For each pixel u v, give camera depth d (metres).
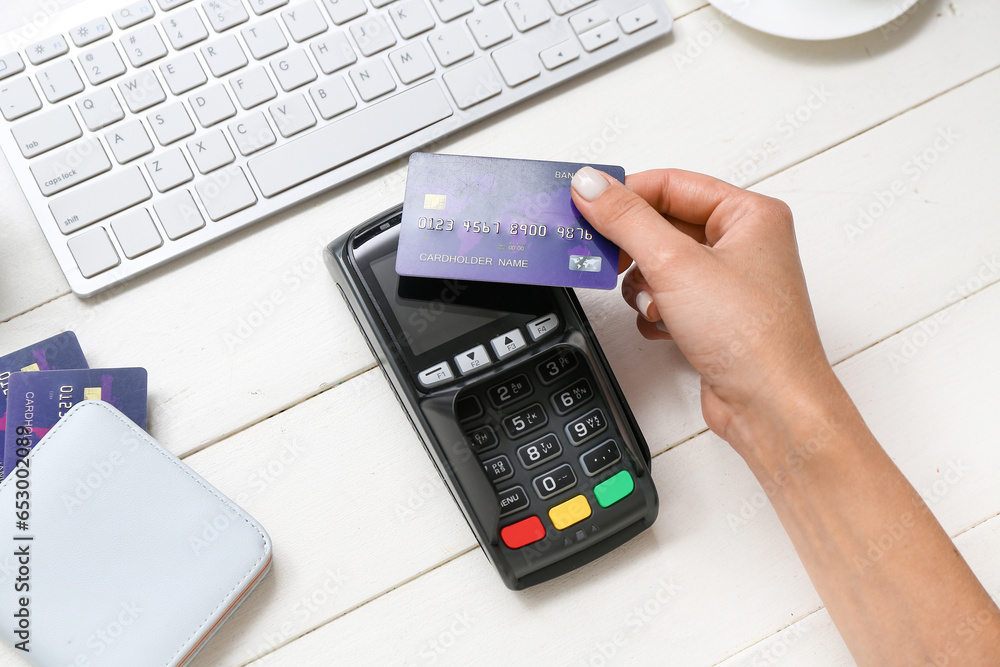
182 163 0.53
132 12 0.53
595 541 0.49
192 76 0.53
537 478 0.49
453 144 0.56
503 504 0.49
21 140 0.52
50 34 0.53
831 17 0.56
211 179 0.53
